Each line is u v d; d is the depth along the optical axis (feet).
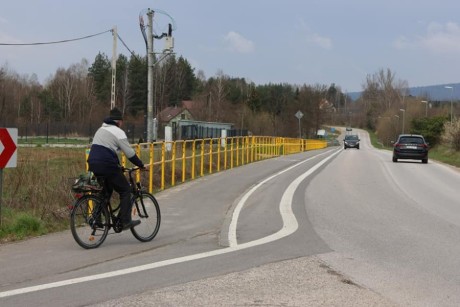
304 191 49.37
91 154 25.67
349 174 69.26
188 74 376.07
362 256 24.25
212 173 65.36
